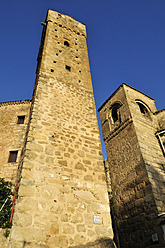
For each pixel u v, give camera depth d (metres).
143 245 9.97
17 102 11.31
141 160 11.98
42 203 5.70
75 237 5.62
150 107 16.45
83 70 11.69
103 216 6.50
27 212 5.33
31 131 7.07
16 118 10.66
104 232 6.17
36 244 4.97
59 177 6.52
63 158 7.07
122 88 16.55
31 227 5.16
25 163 6.18
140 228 10.45
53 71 10.13
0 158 9.05
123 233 11.55
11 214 5.63
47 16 13.55
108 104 17.95
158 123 15.60
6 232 5.50
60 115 8.34
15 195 5.95
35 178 6.04
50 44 11.56
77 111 9.11
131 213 11.37
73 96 9.66
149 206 10.32
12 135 9.87
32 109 7.82
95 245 5.64
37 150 6.70
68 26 13.92
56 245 5.22
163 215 9.36
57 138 7.48
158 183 11.16
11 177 8.28
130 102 15.44
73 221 5.88
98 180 7.31
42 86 8.95
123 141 14.20
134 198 11.48
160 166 12.32
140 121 14.45
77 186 6.69
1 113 10.95
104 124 17.45
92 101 10.23
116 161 14.11
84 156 7.68
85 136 8.39
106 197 7.03
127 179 12.53
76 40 13.45
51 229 5.39
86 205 6.43
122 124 14.88
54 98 8.82
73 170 7.00
